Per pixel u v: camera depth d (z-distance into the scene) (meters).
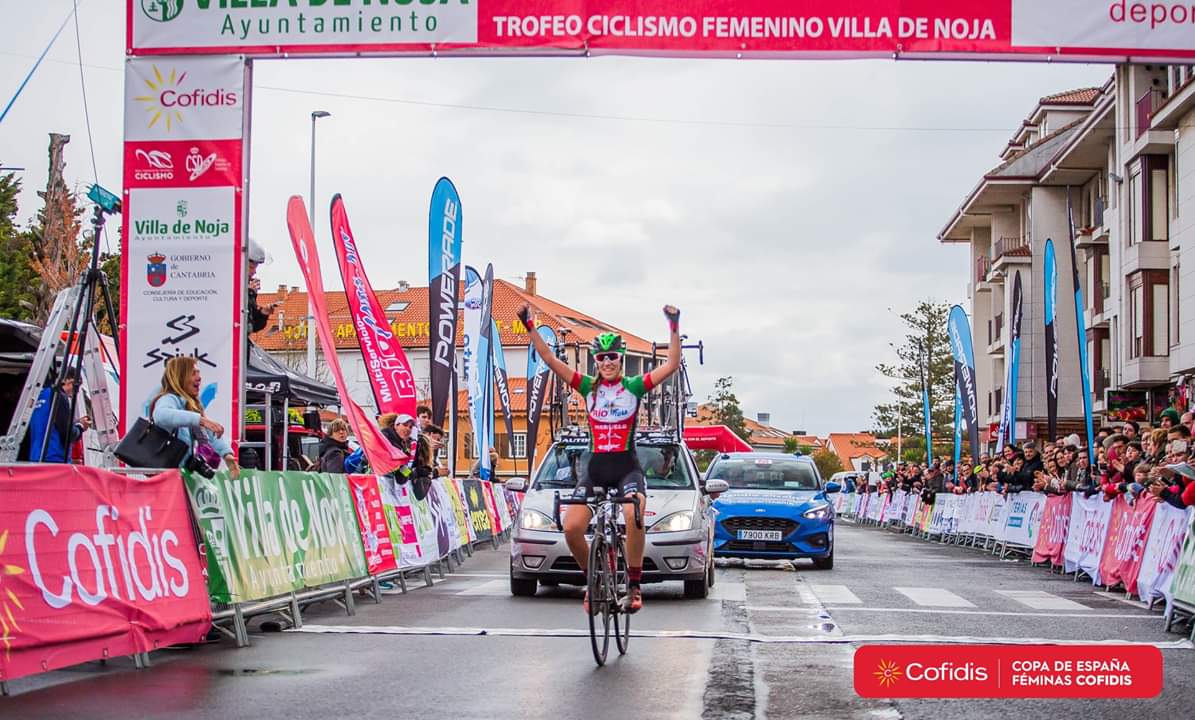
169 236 12.89
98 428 10.91
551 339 30.33
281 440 18.20
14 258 38.94
